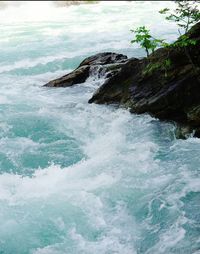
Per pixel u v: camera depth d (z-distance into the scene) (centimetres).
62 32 2583
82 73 1642
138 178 925
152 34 2497
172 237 735
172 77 1201
